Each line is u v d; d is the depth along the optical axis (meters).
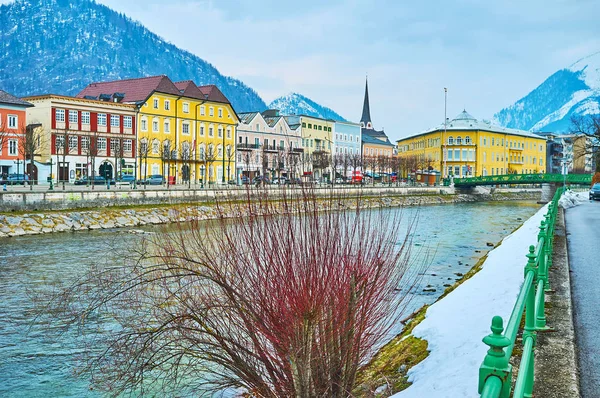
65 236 34.94
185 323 7.65
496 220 52.28
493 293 10.97
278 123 95.00
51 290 18.22
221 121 84.19
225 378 7.74
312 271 6.34
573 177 87.38
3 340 12.93
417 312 13.19
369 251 6.95
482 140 120.31
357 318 6.68
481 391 3.23
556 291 10.22
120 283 8.96
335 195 7.24
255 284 6.69
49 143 63.25
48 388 10.10
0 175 55.75
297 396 6.37
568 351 6.75
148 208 45.84
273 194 6.84
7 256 26.39
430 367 7.79
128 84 78.00
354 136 119.56
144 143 67.81
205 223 7.31
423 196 87.88
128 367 8.10
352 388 6.80
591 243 17.89
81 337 10.94
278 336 6.50
